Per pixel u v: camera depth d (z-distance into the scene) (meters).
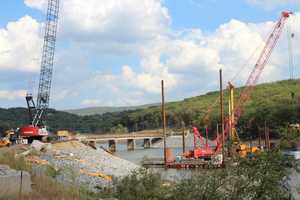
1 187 26.41
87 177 43.66
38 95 141.50
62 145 110.19
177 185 22.03
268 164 20.39
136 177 27.52
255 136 191.88
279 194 20.33
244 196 20.45
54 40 148.38
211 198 20.80
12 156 41.81
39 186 28.09
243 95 148.88
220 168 21.64
